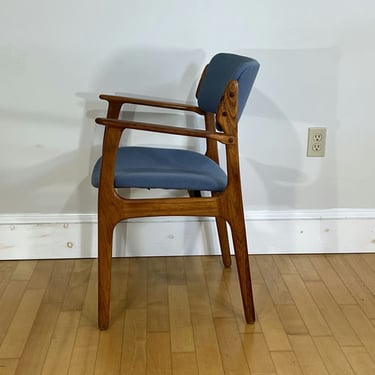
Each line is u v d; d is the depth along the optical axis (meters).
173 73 2.03
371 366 1.61
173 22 1.96
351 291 2.01
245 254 1.75
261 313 1.87
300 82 2.06
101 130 2.08
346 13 1.98
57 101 2.03
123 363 1.61
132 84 2.04
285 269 2.16
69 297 1.94
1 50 1.95
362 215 2.24
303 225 2.25
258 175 2.19
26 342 1.69
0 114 2.03
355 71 2.06
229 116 1.59
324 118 2.12
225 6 1.95
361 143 2.16
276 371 1.59
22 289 1.99
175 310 1.88
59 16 1.93
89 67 2.00
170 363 1.61
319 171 2.19
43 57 1.97
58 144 2.09
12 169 2.11
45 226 2.18
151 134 2.11
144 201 1.66
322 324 1.81
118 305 1.90
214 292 1.99
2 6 1.90
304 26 1.99
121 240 2.21
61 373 1.56
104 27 1.95
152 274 2.11
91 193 2.16
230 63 1.78
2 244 2.19
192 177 1.67
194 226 2.22
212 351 1.67
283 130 2.13
